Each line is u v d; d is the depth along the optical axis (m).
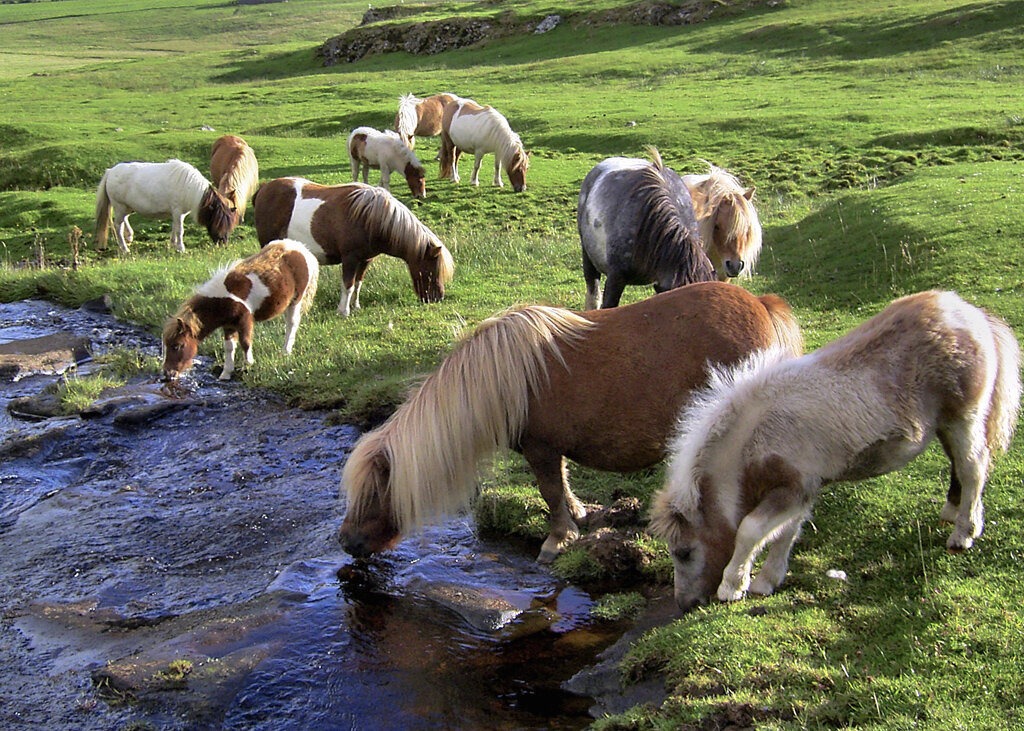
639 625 5.66
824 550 5.95
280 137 29.84
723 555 5.30
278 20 99.69
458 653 5.55
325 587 6.32
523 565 6.59
